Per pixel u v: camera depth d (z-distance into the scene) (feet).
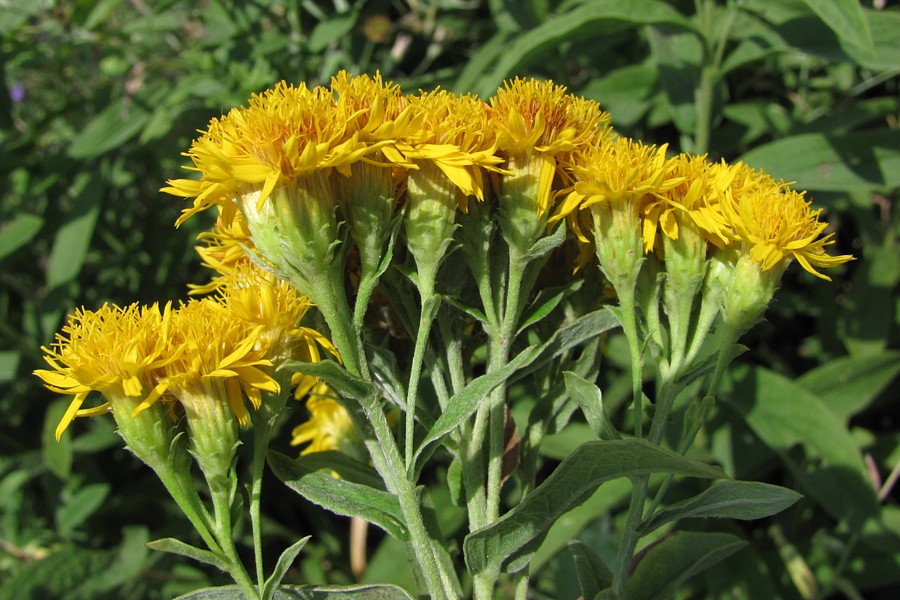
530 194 3.75
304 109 3.40
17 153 9.89
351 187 3.56
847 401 8.20
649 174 3.72
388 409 5.32
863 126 9.58
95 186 8.93
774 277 3.75
